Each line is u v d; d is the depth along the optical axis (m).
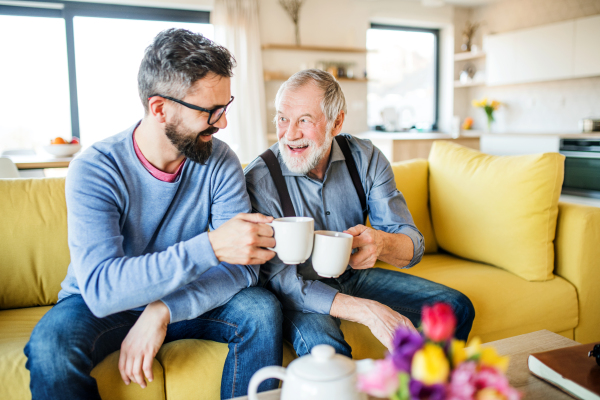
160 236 1.15
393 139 4.32
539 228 1.63
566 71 4.54
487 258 1.76
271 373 0.63
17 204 1.42
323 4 5.23
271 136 5.01
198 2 4.58
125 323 1.09
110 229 1.00
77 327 0.97
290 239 0.93
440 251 2.06
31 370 0.91
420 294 1.37
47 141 4.32
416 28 5.93
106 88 4.45
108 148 1.07
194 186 1.16
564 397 0.79
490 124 5.58
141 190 1.10
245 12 4.75
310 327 1.14
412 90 6.05
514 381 0.84
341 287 1.41
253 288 1.18
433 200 1.99
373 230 1.21
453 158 1.95
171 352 1.10
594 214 1.63
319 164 1.40
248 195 1.26
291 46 4.93
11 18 4.11
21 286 1.40
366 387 0.48
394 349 0.50
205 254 0.94
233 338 1.09
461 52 6.04
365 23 5.46
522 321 1.57
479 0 5.60
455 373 0.45
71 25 4.25
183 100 0.99
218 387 1.11
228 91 1.04
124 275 0.93
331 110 1.31
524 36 4.93
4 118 4.17
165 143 1.07
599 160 3.88
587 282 1.66
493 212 1.72
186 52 0.97
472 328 1.49
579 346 0.90
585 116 4.74
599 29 4.21
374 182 1.47
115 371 1.01
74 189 1.00
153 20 4.55
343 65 5.43
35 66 4.23
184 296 1.03
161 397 1.05
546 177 1.62
